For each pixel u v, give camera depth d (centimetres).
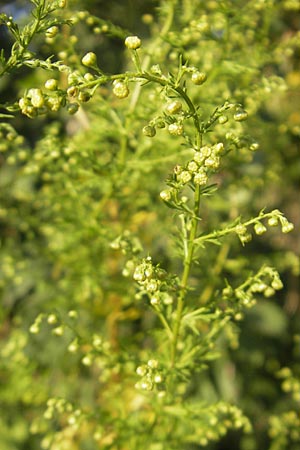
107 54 36
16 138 24
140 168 27
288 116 35
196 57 26
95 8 33
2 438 34
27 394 32
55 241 31
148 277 19
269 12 28
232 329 28
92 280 29
